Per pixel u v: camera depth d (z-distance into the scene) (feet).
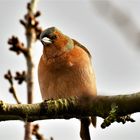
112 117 22.35
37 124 36.55
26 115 23.84
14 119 24.43
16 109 23.67
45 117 24.50
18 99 37.14
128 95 22.34
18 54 37.37
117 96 22.57
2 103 23.47
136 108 22.18
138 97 22.06
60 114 24.22
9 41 37.52
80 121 35.91
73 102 23.86
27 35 37.40
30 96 34.99
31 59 36.60
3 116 24.31
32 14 37.58
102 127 22.57
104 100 22.75
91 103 23.25
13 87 37.09
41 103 24.11
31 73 35.94
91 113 23.62
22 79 37.40
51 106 23.89
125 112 22.33
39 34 37.88
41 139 36.37
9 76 37.19
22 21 37.65
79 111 23.88
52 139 37.09
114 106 22.41
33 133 36.29
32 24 37.37
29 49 36.94
